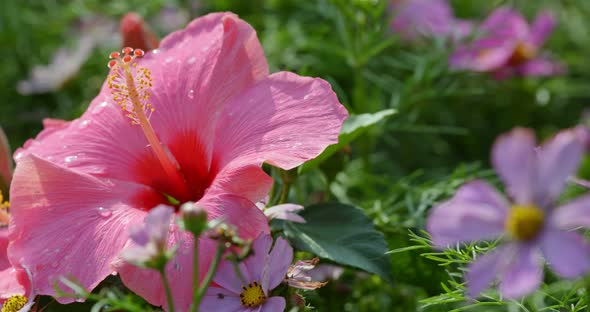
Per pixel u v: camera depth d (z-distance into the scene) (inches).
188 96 40.4
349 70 60.3
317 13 64.4
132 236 34.5
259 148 38.2
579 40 74.9
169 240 36.8
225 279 37.2
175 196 40.3
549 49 73.7
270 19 63.6
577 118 67.1
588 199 32.9
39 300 38.9
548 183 33.3
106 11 68.2
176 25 63.5
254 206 37.5
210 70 40.5
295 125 38.4
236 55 40.2
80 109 56.9
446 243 33.8
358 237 39.4
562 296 40.6
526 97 65.1
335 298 43.2
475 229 33.5
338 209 40.1
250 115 39.1
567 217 33.0
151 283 36.6
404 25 61.2
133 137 40.6
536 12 76.7
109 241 37.6
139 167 40.3
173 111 40.5
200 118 40.1
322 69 60.1
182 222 34.5
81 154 40.1
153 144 39.5
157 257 34.1
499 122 65.4
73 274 37.3
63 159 40.0
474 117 64.8
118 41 64.0
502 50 60.7
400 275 41.4
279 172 40.6
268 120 38.8
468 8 71.1
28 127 61.9
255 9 64.3
